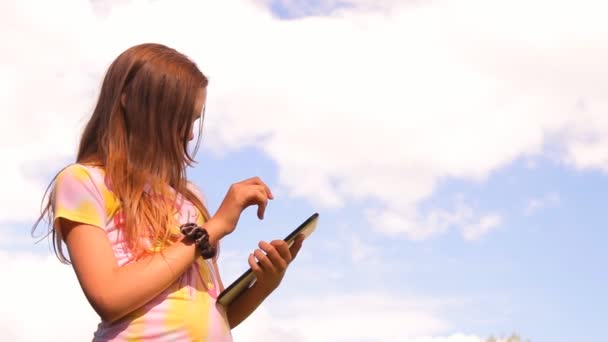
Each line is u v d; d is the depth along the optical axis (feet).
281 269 8.93
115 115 8.53
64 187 8.13
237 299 9.18
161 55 8.70
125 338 7.84
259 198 8.52
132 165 8.42
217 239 8.30
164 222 8.37
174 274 7.92
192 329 8.07
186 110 8.66
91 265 7.80
